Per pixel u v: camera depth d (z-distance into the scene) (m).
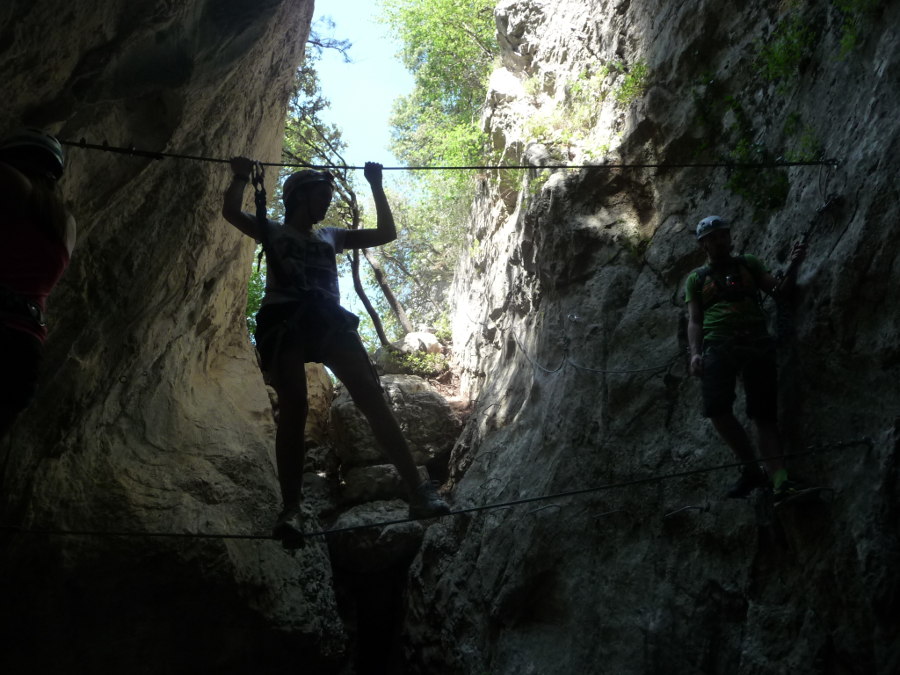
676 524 7.16
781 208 7.06
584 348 9.02
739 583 6.38
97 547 8.24
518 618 8.49
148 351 9.11
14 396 3.30
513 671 8.13
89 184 7.07
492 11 17.81
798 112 7.10
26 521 7.88
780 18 7.91
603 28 11.09
